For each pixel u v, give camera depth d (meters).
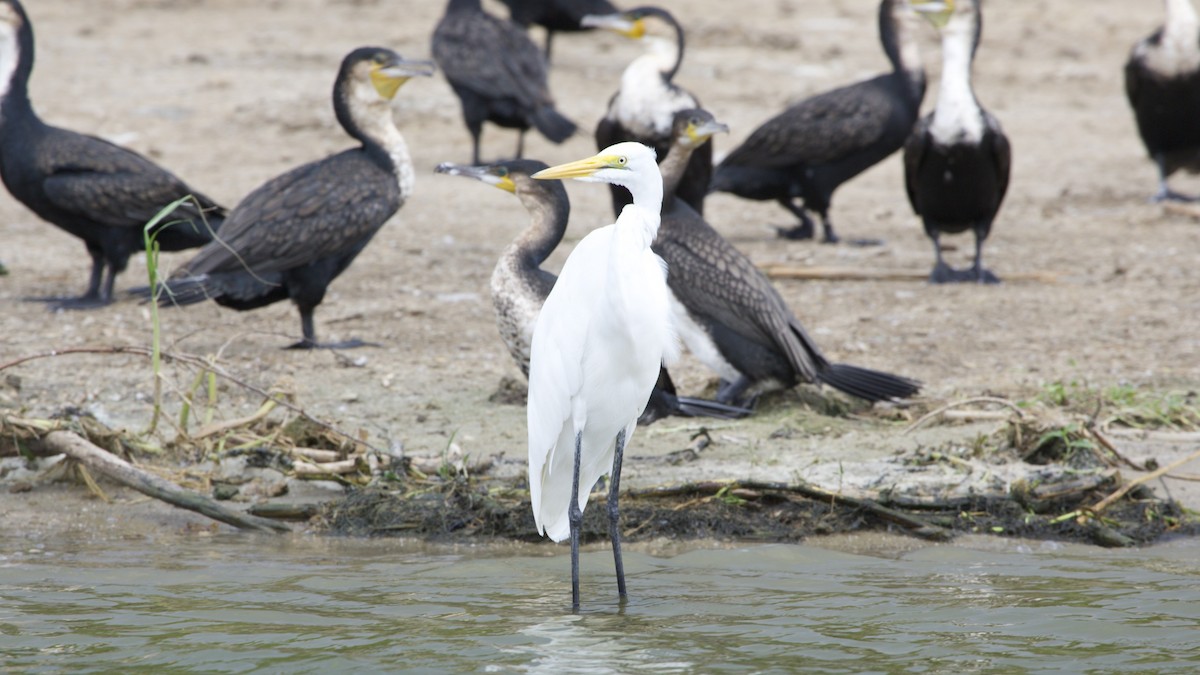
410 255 18.47
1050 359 14.12
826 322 15.41
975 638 7.91
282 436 11.30
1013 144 27.44
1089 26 37.41
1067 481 10.66
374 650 7.66
